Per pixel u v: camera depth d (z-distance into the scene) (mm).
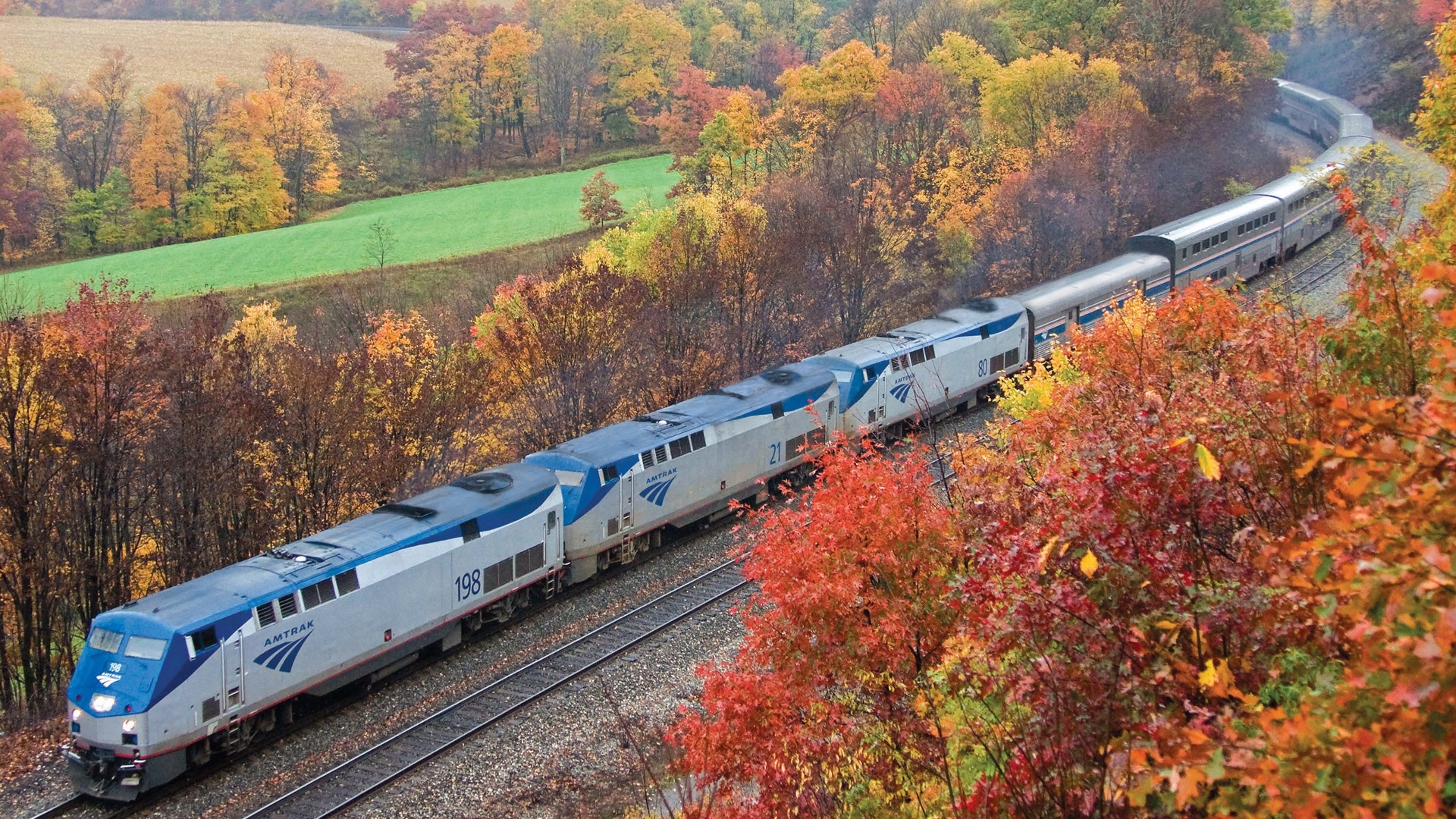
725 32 132125
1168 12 82562
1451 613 6316
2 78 107312
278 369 38125
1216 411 13281
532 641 28453
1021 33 93562
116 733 21297
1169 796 9117
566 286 43094
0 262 89688
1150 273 50219
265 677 23375
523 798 21703
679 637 27688
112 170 98062
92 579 31281
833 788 15336
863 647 16125
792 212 56719
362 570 25156
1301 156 74938
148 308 70375
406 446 37188
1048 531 12516
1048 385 29453
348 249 84688
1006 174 64688
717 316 48906
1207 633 11164
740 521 36281
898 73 78562
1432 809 6562
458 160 118562
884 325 54312
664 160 115000
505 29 118562
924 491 17156
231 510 33656
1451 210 21141
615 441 32375
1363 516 7449
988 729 13266
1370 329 13047
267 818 21141
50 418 30156
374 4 161125
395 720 24812
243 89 112000
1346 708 7652
